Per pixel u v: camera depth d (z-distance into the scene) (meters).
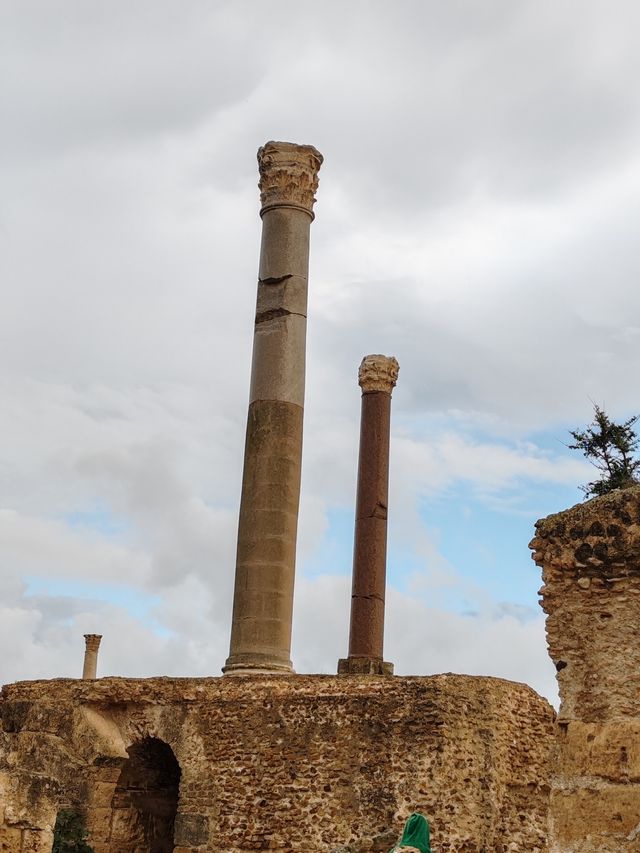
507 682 23.31
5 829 18.52
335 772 22.12
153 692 24.58
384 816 21.30
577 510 9.54
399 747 21.67
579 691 9.07
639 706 8.77
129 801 25.27
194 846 22.94
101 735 24.61
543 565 9.58
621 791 8.57
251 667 24.39
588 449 44.50
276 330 26.59
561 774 8.90
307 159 27.81
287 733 22.88
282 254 27.14
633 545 9.13
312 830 21.92
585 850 8.56
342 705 22.58
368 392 32.22
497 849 21.42
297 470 26.08
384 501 31.06
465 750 21.67
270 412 26.06
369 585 29.98
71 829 23.48
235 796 22.92
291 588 25.36
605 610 9.16
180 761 23.72
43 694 25.69
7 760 23.27
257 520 25.39
